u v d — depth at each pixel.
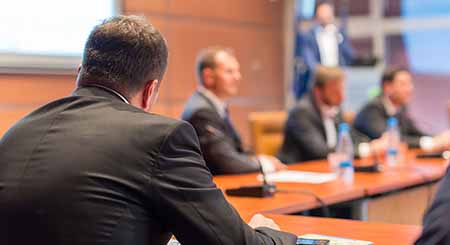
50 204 1.46
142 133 1.51
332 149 4.38
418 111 7.48
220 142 3.58
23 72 4.30
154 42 1.64
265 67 6.79
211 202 1.52
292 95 7.05
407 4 7.48
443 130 7.34
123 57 1.61
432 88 7.43
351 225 2.14
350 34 7.58
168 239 1.59
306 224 2.16
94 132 1.52
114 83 1.62
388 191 3.10
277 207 2.48
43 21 4.37
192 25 5.88
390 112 5.05
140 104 1.66
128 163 1.48
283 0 7.04
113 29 1.63
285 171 3.61
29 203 1.47
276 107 6.93
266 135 4.72
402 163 3.97
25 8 4.26
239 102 6.45
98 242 1.43
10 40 4.20
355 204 3.01
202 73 3.87
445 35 7.32
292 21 7.11
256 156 3.69
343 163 3.40
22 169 1.51
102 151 1.49
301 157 4.41
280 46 7.02
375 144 4.32
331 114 4.56
